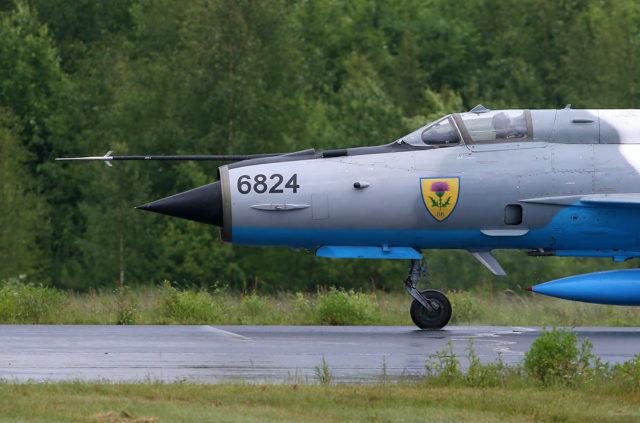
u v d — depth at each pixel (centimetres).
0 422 3144
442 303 6638
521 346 5459
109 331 6219
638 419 3356
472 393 3769
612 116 6700
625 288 6244
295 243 6569
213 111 18862
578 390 3912
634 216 6506
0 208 18262
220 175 6600
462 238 6550
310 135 19300
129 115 19925
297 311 8031
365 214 6438
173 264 18000
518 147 6575
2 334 5931
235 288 17800
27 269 18325
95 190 19000
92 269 18338
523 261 13150
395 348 5284
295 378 4094
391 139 18400
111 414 3262
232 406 3453
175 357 4812
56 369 4362
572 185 6500
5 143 18912
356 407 3478
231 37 18925
